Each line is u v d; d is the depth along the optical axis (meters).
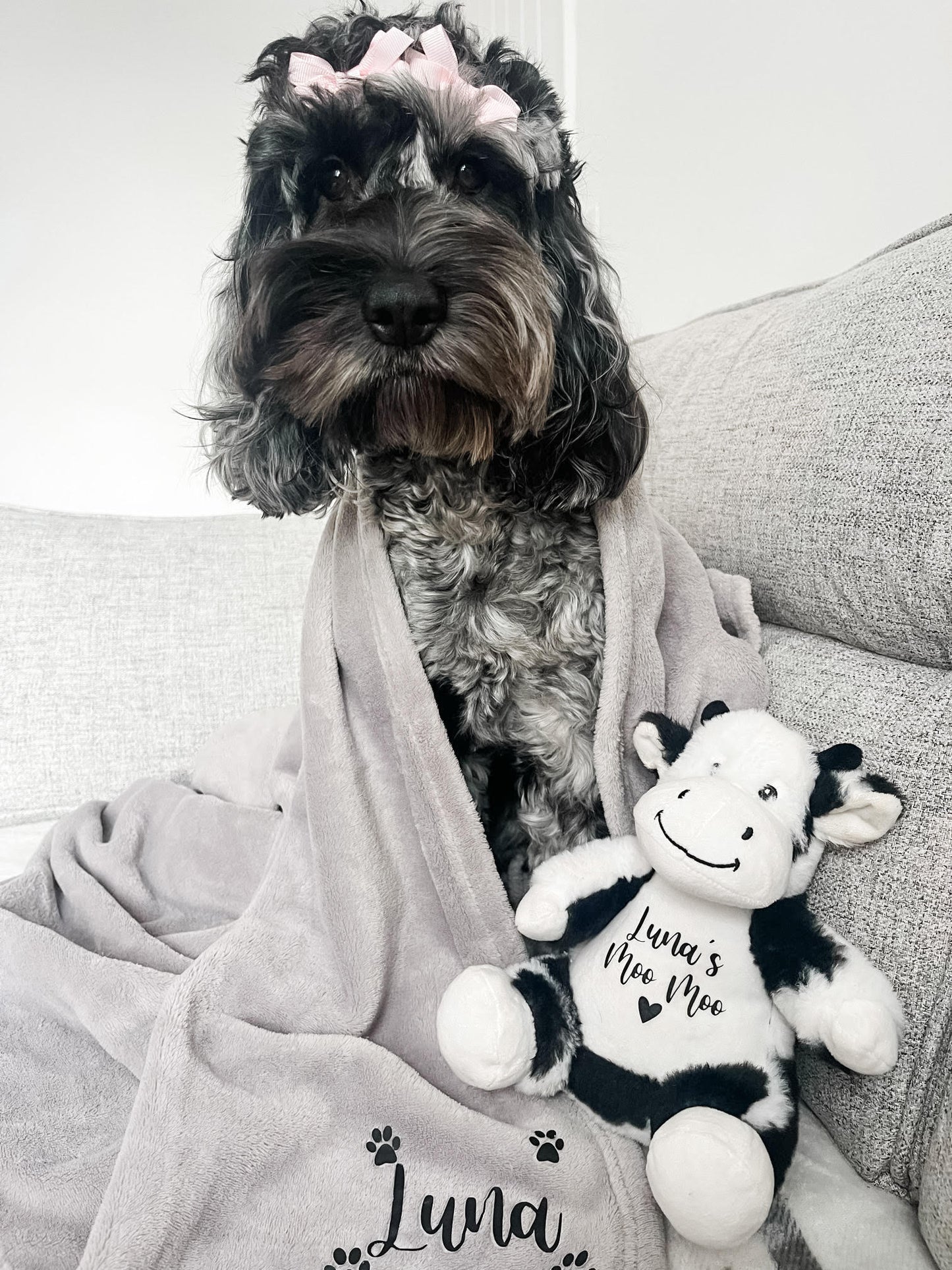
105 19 2.94
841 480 1.19
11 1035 1.20
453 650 1.24
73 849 1.59
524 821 1.30
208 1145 0.89
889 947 0.95
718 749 0.96
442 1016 0.91
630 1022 0.88
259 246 1.37
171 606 2.12
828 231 2.04
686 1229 0.77
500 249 1.12
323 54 1.31
